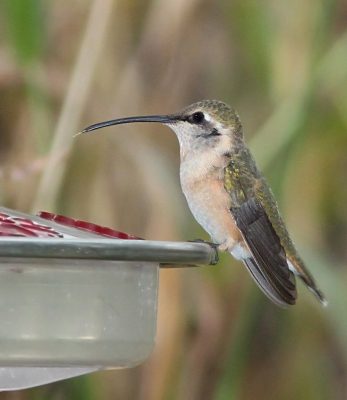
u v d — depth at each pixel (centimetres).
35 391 995
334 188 1096
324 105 1034
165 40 1055
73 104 926
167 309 974
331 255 1140
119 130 1011
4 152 990
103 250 542
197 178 941
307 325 1111
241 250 936
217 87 1098
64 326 557
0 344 546
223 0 1078
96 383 989
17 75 973
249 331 1016
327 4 1034
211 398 996
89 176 1007
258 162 983
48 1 1011
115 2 951
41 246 529
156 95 1054
